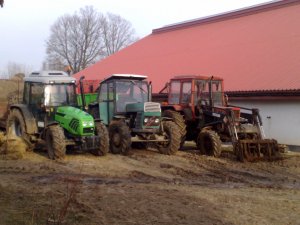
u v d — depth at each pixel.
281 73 17.17
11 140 12.84
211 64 21.09
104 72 27.45
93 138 12.17
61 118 12.54
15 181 9.16
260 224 6.62
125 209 7.15
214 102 14.85
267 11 25.77
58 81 12.77
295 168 11.88
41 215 6.64
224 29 26.08
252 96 16.97
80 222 6.40
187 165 11.95
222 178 10.31
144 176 10.23
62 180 9.38
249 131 13.55
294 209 7.49
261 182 10.02
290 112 16.30
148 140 13.47
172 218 6.76
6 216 6.55
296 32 20.52
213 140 13.30
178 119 14.55
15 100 14.84
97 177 9.91
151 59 26.27
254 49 20.66
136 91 14.29
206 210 7.24
